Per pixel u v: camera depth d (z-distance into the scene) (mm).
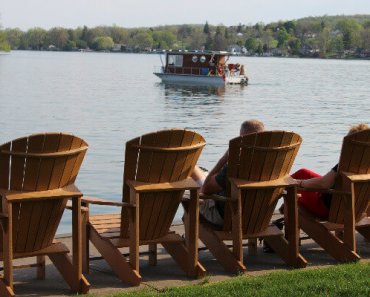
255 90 103125
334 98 88625
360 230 12164
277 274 10078
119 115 63094
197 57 110875
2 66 183750
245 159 10570
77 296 9391
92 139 44438
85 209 10375
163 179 10086
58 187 9328
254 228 11031
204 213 11156
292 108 73562
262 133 10461
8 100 76500
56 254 9820
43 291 9672
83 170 29406
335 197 11359
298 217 11469
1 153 8984
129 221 10141
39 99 79125
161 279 10312
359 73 181250
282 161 10742
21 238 9430
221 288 9406
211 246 11000
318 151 38750
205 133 50625
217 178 10922
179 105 75500
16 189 9141
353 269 10273
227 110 70438
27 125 53688
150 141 9875
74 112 64875
